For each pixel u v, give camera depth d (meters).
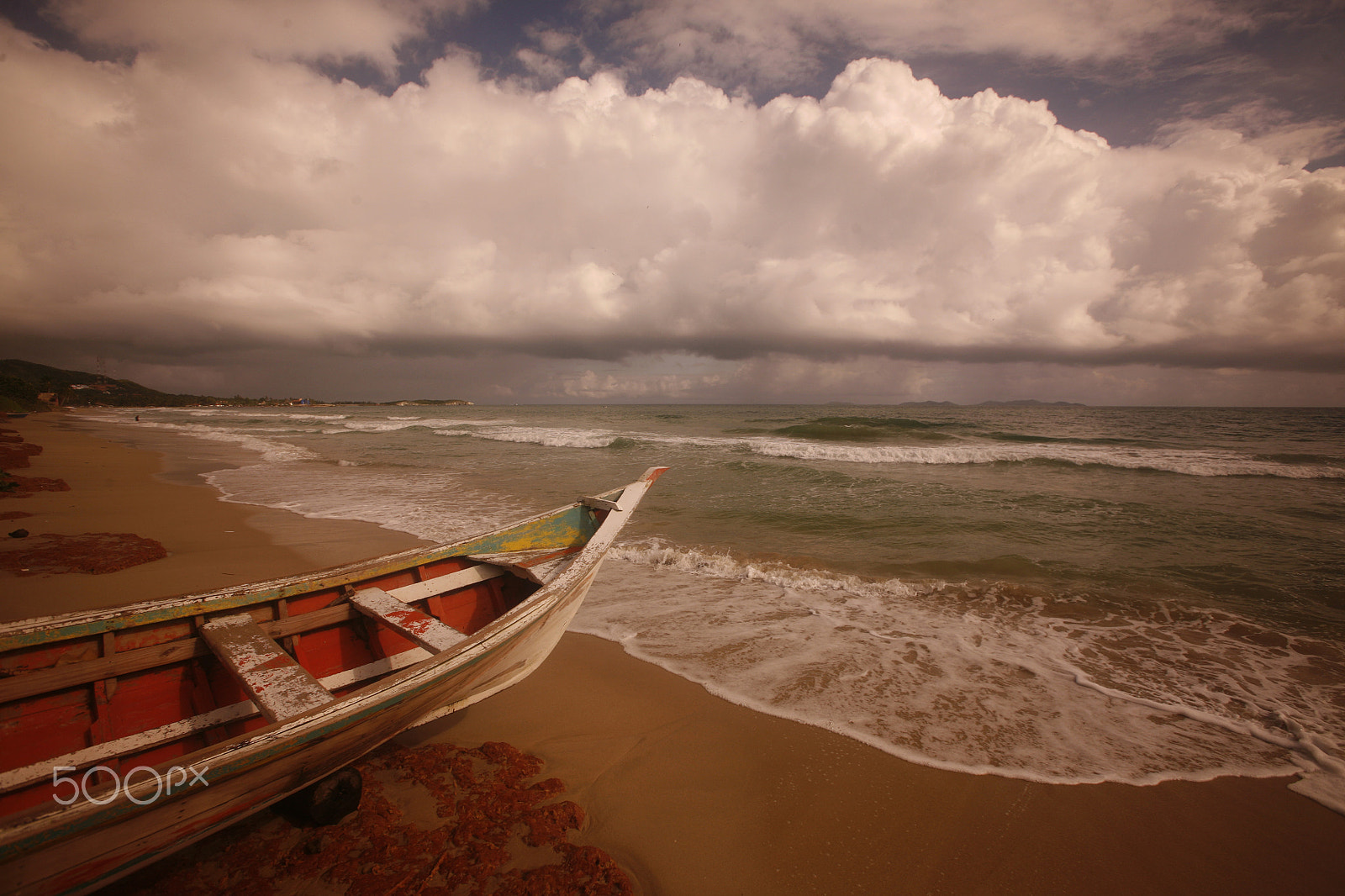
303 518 11.21
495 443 28.53
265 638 3.35
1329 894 3.01
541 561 5.34
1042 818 3.52
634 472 17.27
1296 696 4.91
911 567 8.19
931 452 19.86
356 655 4.12
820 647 5.75
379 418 63.97
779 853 3.20
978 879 3.07
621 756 4.00
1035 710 4.68
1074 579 7.70
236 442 30.44
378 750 3.92
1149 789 3.79
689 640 5.89
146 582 7.10
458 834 3.11
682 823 3.39
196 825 2.45
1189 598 7.06
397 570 4.53
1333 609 6.73
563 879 2.83
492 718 4.43
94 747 2.89
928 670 5.32
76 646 3.13
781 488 14.49
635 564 8.52
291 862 2.88
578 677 5.11
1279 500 12.84
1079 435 31.45
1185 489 14.30
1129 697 4.89
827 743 4.21
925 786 3.78
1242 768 4.00
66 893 2.17
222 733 3.30
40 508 11.77
